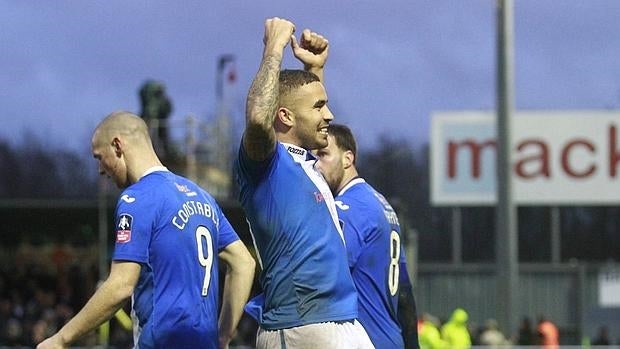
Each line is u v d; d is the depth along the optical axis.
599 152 75.56
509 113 44.09
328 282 13.98
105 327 46.34
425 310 76.12
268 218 14.02
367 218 17.03
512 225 43.91
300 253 13.98
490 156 75.94
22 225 53.56
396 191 92.81
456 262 77.94
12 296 53.94
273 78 13.97
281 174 14.06
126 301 14.51
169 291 14.66
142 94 55.69
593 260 84.31
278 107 14.44
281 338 13.97
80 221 53.19
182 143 54.28
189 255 14.81
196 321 14.73
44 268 54.78
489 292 75.81
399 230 17.73
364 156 94.75
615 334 74.31
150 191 14.80
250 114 13.74
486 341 44.59
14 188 120.62
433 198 76.50
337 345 13.88
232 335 15.56
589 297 74.94
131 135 15.15
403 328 17.84
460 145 76.19
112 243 53.97
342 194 17.28
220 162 57.53
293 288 13.96
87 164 120.56
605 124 75.38
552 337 50.94
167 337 14.58
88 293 54.66
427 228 88.31
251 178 14.08
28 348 49.62
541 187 75.94
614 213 83.69
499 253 43.91
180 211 14.87
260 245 14.17
